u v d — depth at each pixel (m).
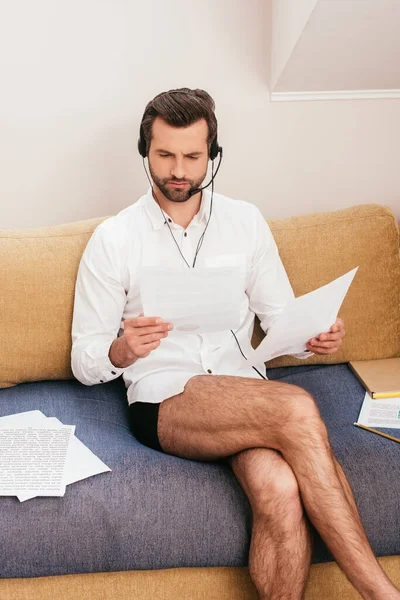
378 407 1.84
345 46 2.02
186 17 2.20
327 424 1.80
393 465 1.64
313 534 1.54
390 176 2.40
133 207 1.93
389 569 1.64
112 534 1.53
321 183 2.39
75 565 1.53
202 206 1.90
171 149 1.74
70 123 2.25
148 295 1.58
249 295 1.98
